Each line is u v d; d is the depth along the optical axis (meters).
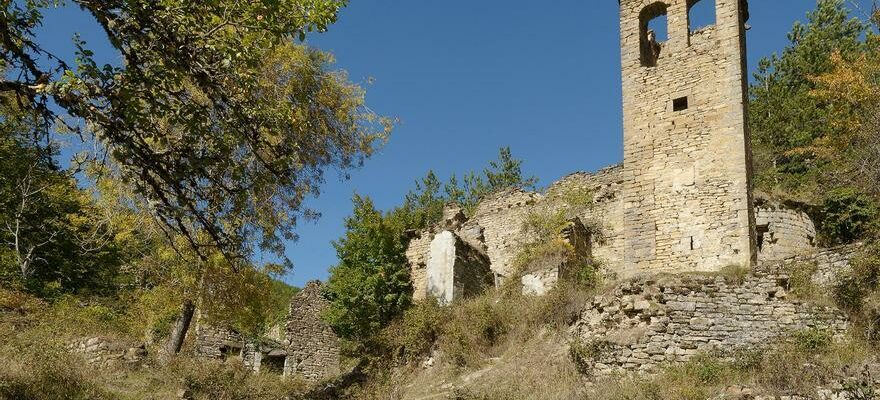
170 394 15.60
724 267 18.41
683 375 14.87
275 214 17.20
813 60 32.84
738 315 16.19
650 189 21.11
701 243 19.88
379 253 26.28
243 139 9.45
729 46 21.36
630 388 14.51
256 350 24.78
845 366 13.57
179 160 8.70
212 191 9.32
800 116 30.39
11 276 21.31
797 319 15.84
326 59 18.23
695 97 21.38
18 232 22.19
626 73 22.72
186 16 8.62
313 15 9.23
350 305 24.95
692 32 22.38
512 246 26.39
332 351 26.27
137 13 8.12
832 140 25.22
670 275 17.02
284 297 30.66
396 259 26.53
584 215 25.23
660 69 22.23
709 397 13.60
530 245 24.16
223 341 24.05
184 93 9.00
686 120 21.28
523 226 25.95
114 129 8.04
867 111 24.00
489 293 23.69
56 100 7.62
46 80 7.63
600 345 16.17
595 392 14.69
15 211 22.23
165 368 17.17
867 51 30.14
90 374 15.28
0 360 14.04
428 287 24.58
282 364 25.45
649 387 14.32
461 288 24.36
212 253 17.95
